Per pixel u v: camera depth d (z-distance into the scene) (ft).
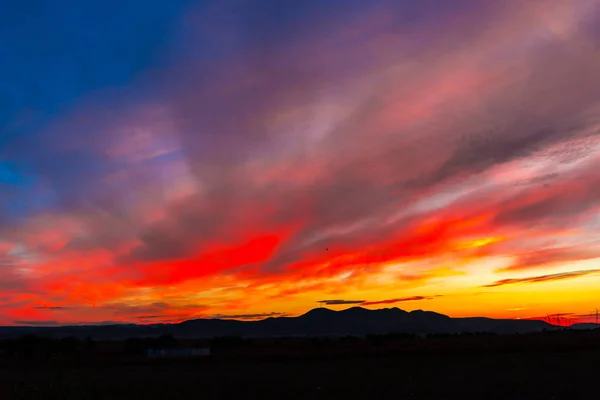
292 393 95.55
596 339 344.69
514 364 147.02
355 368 152.35
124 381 127.34
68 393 40.70
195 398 91.50
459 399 81.51
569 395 83.15
